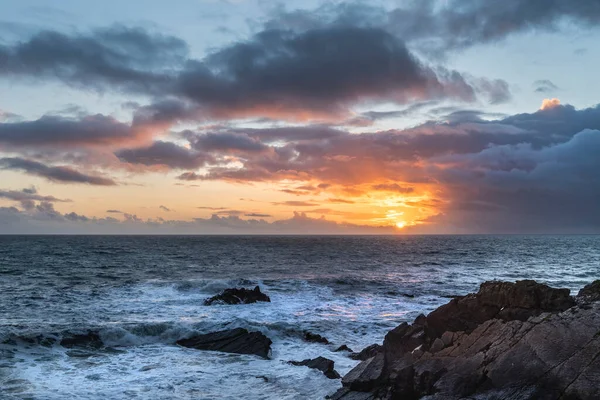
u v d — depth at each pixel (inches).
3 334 665.0
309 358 636.1
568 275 1983.3
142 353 652.7
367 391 419.5
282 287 1451.8
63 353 637.3
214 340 707.4
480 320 491.8
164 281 1603.1
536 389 329.7
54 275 1775.3
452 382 365.7
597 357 337.7
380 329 823.7
